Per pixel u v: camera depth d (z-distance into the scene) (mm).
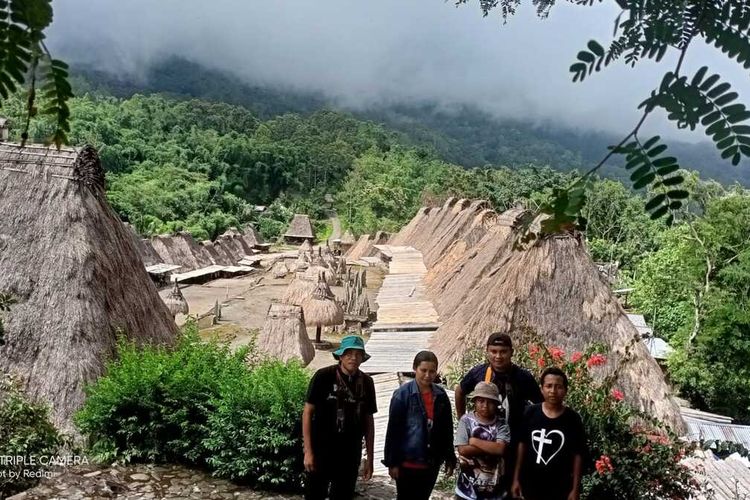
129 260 9742
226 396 6523
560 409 4324
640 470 5867
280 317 14523
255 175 70875
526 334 7570
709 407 18250
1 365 7977
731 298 17984
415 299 19844
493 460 4512
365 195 55656
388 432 4840
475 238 21984
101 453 6824
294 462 6387
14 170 9445
